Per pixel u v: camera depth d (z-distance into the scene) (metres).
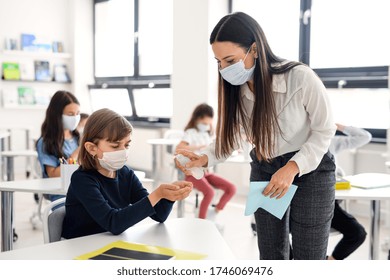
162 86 6.05
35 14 6.80
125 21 6.75
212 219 3.84
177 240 1.31
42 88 6.90
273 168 1.54
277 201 1.37
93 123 1.52
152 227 1.45
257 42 1.44
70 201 1.54
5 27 6.54
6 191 2.35
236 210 4.36
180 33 5.40
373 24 4.07
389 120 3.82
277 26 4.85
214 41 1.45
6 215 2.41
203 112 3.98
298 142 1.51
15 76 6.56
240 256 3.03
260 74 1.45
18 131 6.63
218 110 1.64
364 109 4.18
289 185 1.37
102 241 1.30
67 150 2.71
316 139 1.43
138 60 6.54
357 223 2.36
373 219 2.33
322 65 4.48
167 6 6.08
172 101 5.56
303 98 1.44
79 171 1.55
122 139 1.50
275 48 4.86
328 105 1.42
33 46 6.72
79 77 7.14
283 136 1.49
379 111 4.08
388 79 3.89
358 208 4.12
